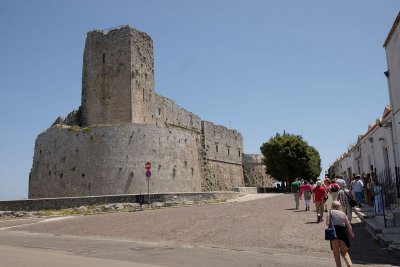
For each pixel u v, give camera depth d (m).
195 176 44.25
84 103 44.69
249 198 39.34
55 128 38.94
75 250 13.42
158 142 39.25
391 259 10.71
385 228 13.48
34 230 20.88
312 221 18.11
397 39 18.75
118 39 42.91
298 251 12.41
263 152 68.06
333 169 62.91
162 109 51.47
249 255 11.94
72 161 37.09
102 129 37.28
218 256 11.80
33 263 10.45
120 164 36.59
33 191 39.03
